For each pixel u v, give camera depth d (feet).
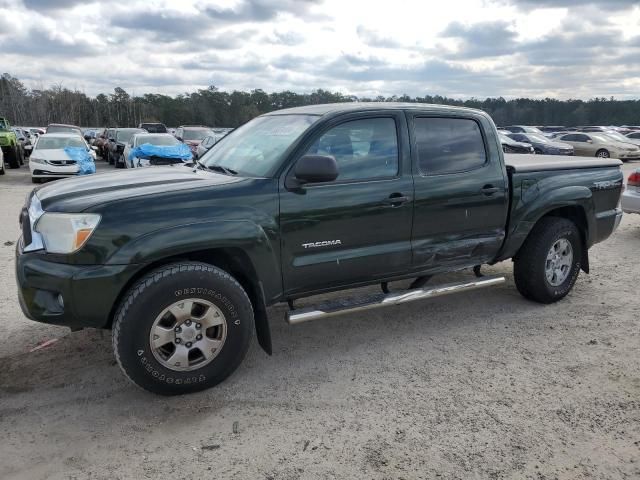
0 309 16.38
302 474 9.04
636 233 28.66
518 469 9.18
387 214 13.46
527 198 15.92
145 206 10.95
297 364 13.14
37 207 11.39
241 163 13.42
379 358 13.47
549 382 12.20
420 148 14.14
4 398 11.43
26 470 9.14
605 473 9.11
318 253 12.79
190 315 11.18
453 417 10.76
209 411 10.99
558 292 17.10
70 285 10.50
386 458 9.46
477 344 14.29
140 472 9.11
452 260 14.99
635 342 14.38
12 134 69.92
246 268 12.01
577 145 87.25
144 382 10.96
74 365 12.91
